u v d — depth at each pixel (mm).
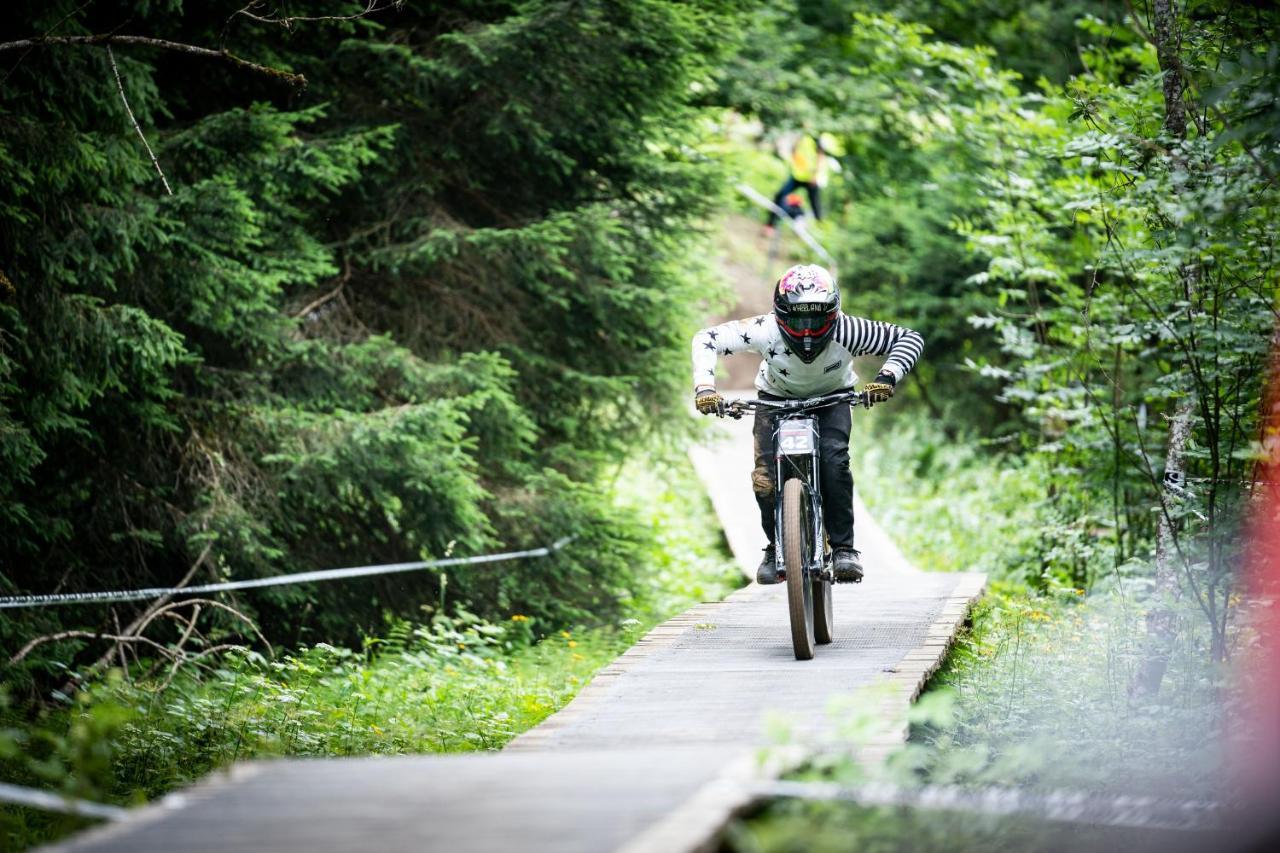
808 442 15266
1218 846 9227
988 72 25000
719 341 15758
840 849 8305
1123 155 15852
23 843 11359
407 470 21000
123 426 20094
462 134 24422
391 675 18812
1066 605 22391
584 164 25859
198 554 20125
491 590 24000
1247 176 13453
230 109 22391
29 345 17641
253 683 16969
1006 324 24109
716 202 27250
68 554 19812
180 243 19125
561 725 13031
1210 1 15383
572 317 25656
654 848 6918
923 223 43750
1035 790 11727
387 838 7363
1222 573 14828
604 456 27016
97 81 18391
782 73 38094
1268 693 12656
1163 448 22656
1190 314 15305
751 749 9391
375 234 24172
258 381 21203
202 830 7711
